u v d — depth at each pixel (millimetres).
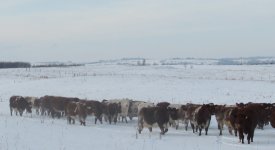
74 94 48562
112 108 31641
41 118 34125
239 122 22219
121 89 50562
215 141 22750
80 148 18469
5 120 26906
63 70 93188
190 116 26766
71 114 30469
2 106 42719
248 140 22031
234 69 94938
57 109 34812
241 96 44156
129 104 32375
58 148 18000
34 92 51312
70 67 108062
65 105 34094
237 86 50906
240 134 22234
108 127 29172
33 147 17891
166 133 26141
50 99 35438
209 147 20562
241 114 22203
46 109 35969
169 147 20156
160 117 25359
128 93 47969
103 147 19172
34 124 26141
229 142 22422
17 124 24922
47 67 109312
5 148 17188
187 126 28156
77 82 56594
